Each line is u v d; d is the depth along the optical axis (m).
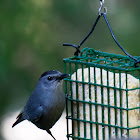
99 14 10.02
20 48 15.38
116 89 9.92
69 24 16.38
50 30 15.82
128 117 9.89
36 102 11.25
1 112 15.90
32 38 15.40
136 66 10.01
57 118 11.41
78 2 16.41
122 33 15.80
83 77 10.38
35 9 15.43
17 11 15.20
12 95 15.87
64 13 16.17
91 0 16.75
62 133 17.22
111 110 10.07
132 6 16.45
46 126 11.65
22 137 16.89
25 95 15.92
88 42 16.58
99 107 10.25
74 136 10.75
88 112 10.45
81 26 16.59
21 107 16.00
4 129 16.20
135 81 9.88
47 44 15.77
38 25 15.51
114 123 10.05
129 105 9.85
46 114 11.20
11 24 15.12
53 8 15.98
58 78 10.95
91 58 10.73
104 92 10.14
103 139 10.22
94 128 10.40
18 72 15.62
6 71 15.11
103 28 16.53
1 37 15.08
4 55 15.09
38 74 15.86
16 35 15.19
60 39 15.96
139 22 15.97
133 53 15.24
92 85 10.30
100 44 16.42
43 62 15.77
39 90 11.19
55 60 15.96
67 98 10.76
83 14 16.59
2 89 15.66
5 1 15.14
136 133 9.99
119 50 15.64
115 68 9.76
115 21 16.34
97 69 10.45
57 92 11.02
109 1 16.62
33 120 11.38
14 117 16.11
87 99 10.42
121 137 9.98
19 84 15.80
